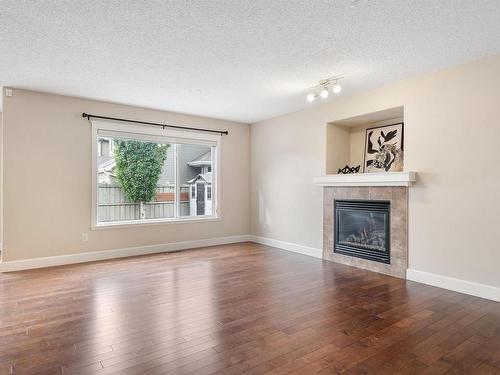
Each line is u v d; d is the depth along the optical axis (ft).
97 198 16.29
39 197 14.74
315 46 10.04
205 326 8.48
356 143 17.10
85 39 9.54
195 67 11.76
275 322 8.76
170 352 7.14
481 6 7.78
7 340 7.66
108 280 12.60
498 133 10.48
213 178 20.61
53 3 7.62
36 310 9.55
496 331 8.25
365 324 8.65
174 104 16.90
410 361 6.82
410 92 12.88
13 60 11.10
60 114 15.23
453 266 11.54
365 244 14.74
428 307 9.89
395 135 15.05
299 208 18.16
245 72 12.28
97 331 8.17
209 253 17.81
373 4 7.71
